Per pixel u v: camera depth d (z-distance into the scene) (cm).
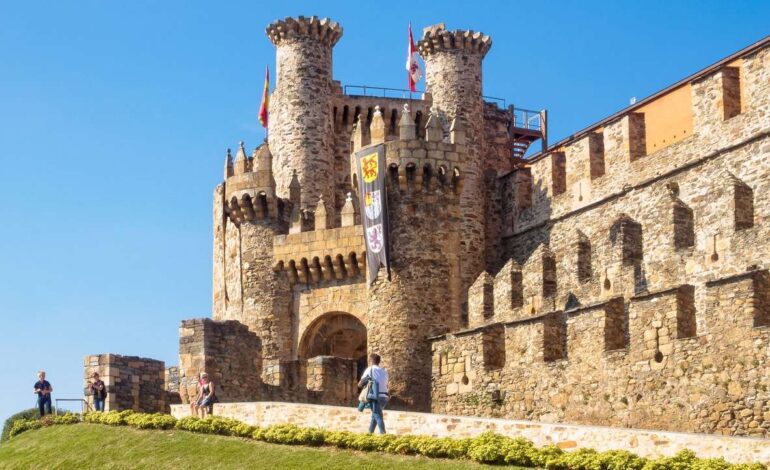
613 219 7506
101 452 5750
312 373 7312
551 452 4738
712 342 5759
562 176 8081
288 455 5281
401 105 9006
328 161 8856
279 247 8362
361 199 7638
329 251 8194
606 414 6166
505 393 6738
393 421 5606
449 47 8894
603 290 6744
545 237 8069
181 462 5450
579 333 6366
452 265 7538
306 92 8875
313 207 8750
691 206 7006
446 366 7125
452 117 8775
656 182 7238
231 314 8656
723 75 6881
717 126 6888
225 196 8675
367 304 7806
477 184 8606
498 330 6925
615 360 6159
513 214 8388
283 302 8325
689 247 6481
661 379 5941
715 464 4338
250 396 7212
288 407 6022
